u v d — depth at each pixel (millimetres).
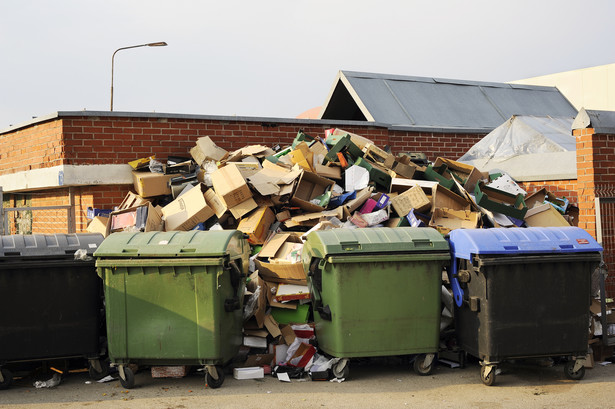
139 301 6516
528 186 10969
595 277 7555
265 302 7512
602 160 8406
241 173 9203
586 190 8406
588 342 7043
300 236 8531
